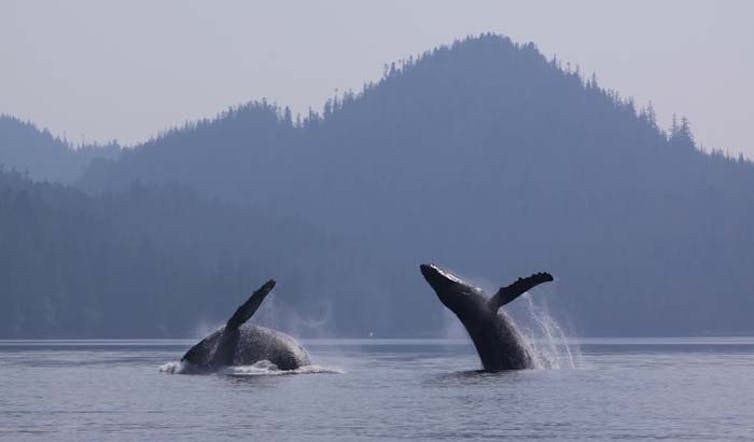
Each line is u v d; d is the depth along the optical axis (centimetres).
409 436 10312
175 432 10650
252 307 16900
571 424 11081
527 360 18100
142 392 14525
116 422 11381
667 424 11062
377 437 10256
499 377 16712
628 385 15425
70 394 14450
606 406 12625
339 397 13675
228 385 15488
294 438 10212
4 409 12600
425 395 13900
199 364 17925
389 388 14925
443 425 11044
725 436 10225
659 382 16138
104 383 16325
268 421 11406
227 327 17350
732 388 14988
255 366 17575
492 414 11875
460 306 17138
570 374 17550
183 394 14175
